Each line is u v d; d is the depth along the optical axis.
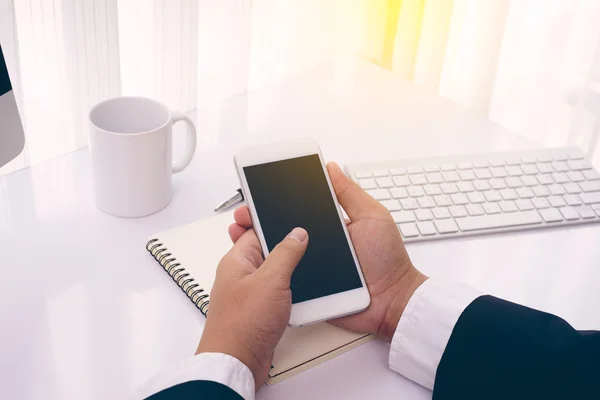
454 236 0.85
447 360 0.66
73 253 0.77
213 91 1.31
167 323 0.70
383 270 0.73
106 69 1.08
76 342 0.66
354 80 1.19
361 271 0.72
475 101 1.91
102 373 0.64
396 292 0.72
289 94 1.13
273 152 0.75
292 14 1.56
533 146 1.05
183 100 1.22
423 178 0.92
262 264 0.66
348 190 0.77
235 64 1.31
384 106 1.12
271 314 0.63
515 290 0.79
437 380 0.66
